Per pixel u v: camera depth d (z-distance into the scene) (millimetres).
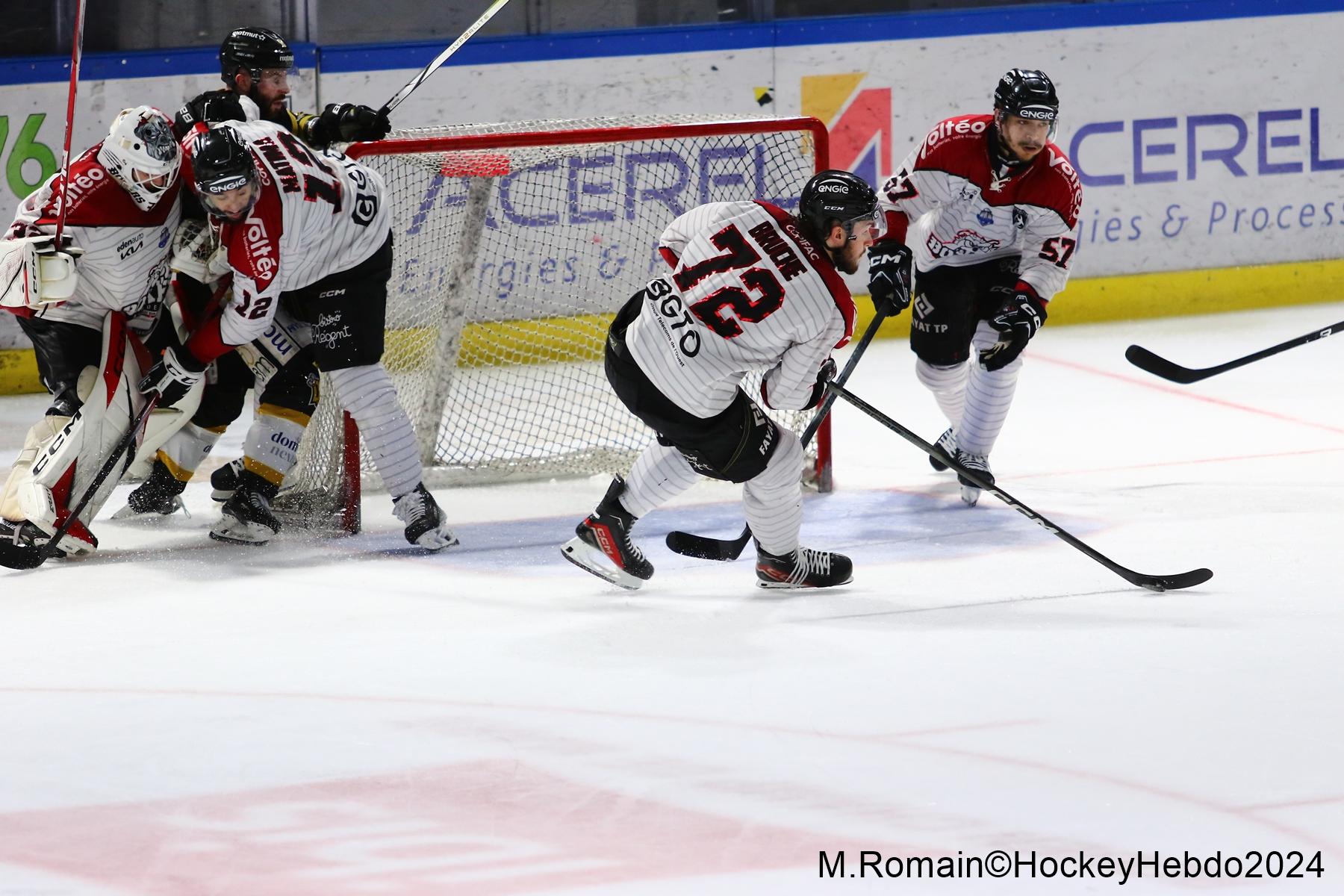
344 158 17141
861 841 9844
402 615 14758
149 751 11461
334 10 27188
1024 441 21828
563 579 16016
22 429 23969
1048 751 11180
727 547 15656
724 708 12141
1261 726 11578
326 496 18391
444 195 20453
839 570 15352
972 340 19141
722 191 21938
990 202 17734
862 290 29531
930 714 11930
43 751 11484
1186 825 10008
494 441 21625
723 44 28422
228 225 15555
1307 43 30328
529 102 27844
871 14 29203
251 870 9570
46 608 15078
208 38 26875
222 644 13938
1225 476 19594
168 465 18156
